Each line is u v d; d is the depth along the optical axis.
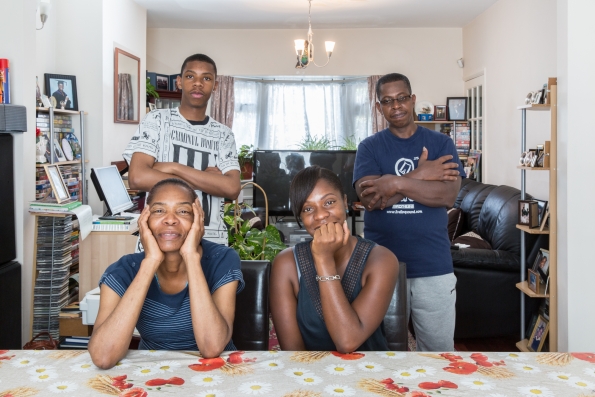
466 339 3.89
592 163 3.00
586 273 3.03
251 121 7.97
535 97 3.54
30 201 3.28
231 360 1.23
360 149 2.49
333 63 7.58
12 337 3.01
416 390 1.06
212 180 2.08
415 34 7.49
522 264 3.61
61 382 1.11
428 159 2.40
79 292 3.45
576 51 2.98
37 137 3.93
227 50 7.60
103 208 4.98
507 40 5.59
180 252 1.34
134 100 5.96
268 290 1.69
